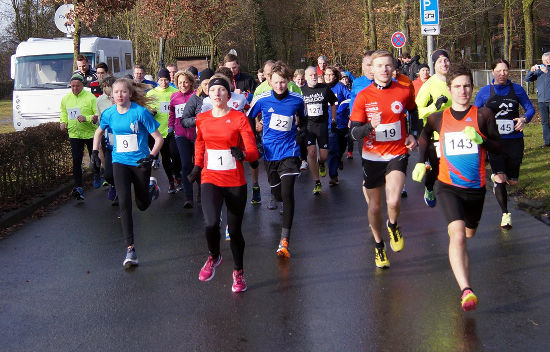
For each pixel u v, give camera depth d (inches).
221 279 227.8
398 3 1256.2
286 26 2326.5
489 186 380.5
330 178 413.1
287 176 261.9
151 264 250.1
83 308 202.5
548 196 329.4
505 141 286.7
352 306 194.5
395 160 221.1
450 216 187.5
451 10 1280.8
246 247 269.9
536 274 217.0
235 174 211.5
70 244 286.8
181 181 411.2
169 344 170.9
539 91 520.7
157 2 1094.4
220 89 209.2
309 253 257.1
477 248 252.4
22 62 743.1
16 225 327.9
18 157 371.9
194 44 1815.9
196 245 276.7
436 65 303.0
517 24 1839.3
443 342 165.0
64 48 747.4
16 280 235.1
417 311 188.1
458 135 193.5
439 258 243.0
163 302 205.0
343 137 422.0
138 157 260.8
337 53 2059.5
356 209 337.4
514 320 177.9
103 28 1562.5
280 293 209.5
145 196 266.2
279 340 170.6
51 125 452.1
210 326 182.7
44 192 400.8
